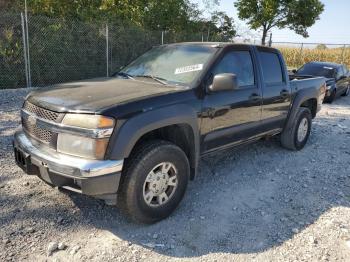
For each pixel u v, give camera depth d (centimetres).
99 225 350
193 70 410
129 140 315
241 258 312
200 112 386
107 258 302
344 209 408
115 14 1555
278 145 631
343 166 555
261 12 2522
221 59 427
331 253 324
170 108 350
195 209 392
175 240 333
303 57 2702
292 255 319
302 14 2486
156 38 1538
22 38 1091
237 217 380
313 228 364
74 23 1237
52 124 323
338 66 1380
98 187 308
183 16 1939
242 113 453
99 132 303
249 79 473
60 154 320
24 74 1125
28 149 341
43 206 374
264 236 347
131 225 354
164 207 361
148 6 1761
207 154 421
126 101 326
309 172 520
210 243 332
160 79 418
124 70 479
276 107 529
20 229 333
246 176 493
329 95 1234
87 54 1284
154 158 337
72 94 350
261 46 509
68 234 332
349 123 894
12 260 291
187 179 378
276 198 430
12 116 742
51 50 1185
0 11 1208
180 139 389
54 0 1389
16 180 427
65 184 321
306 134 631
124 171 331
